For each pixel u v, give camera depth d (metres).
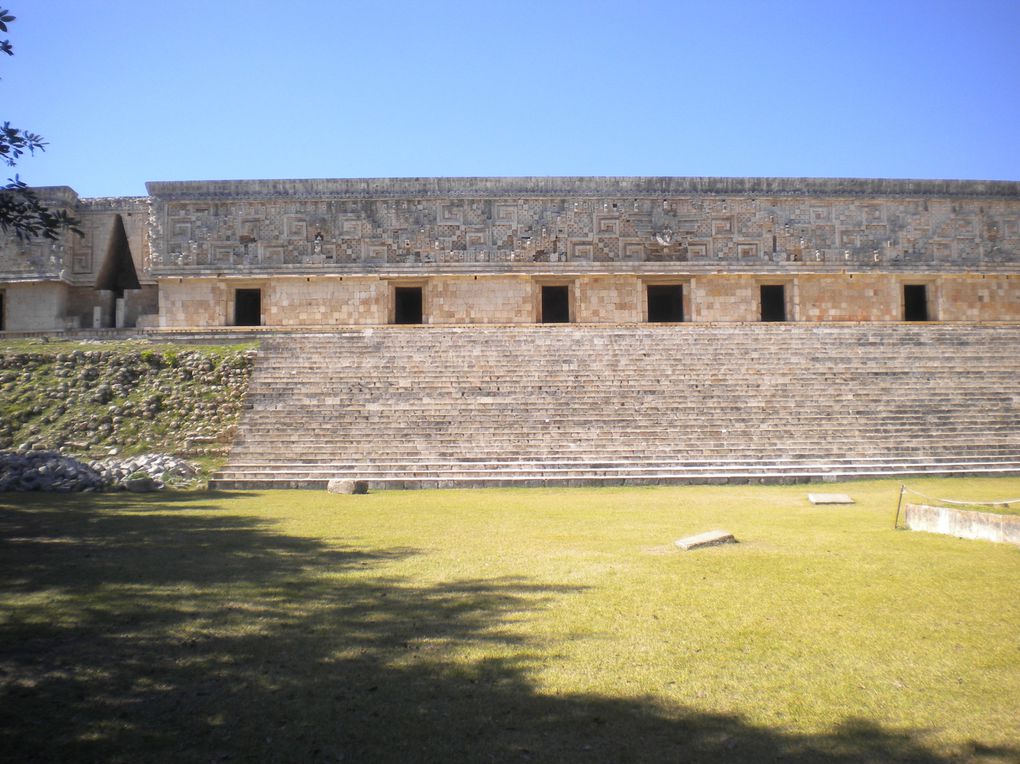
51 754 4.64
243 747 4.73
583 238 34.88
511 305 34.56
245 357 25.91
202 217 34.62
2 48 8.54
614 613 7.28
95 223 36.34
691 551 10.02
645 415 22.48
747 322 34.47
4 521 13.01
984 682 5.57
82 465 18.83
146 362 25.52
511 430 21.72
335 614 7.38
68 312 35.88
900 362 26.25
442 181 34.69
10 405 23.33
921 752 4.60
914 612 7.15
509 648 6.39
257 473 19.59
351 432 21.66
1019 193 36.00
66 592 8.21
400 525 12.76
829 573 8.63
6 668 6.04
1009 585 7.97
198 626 7.05
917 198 35.66
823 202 35.47
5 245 35.16
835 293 34.94
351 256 34.56
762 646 6.36
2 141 8.91
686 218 35.06
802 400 23.34
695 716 5.11
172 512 14.32
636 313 34.62
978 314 35.41
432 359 26.23
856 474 19.41
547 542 10.98
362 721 5.05
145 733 4.92
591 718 5.08
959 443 21.42
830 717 5.08
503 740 4.79
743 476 19.16
